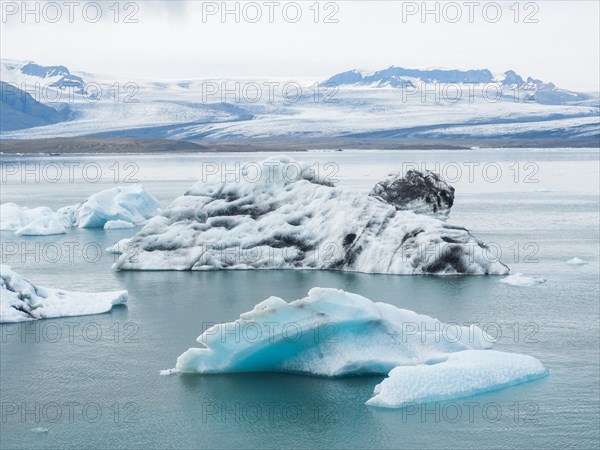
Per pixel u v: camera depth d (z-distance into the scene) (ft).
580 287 117.19
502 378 75.97
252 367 80.84
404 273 126.62
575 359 83.61
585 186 344.08
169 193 310.24
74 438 67.05
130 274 129.29
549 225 193.77
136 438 67.05
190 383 78.13
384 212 133.69
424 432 67.51
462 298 109.40
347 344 78.79
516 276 120.16
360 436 66.90
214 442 66.13
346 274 126.62
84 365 83.35
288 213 135.64
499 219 207.72
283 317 78.07
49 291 106.42
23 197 305.73
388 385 72.64
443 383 73.46
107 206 201.36
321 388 75.97
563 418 69.46
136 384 78.02
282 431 67.87
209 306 105.70
